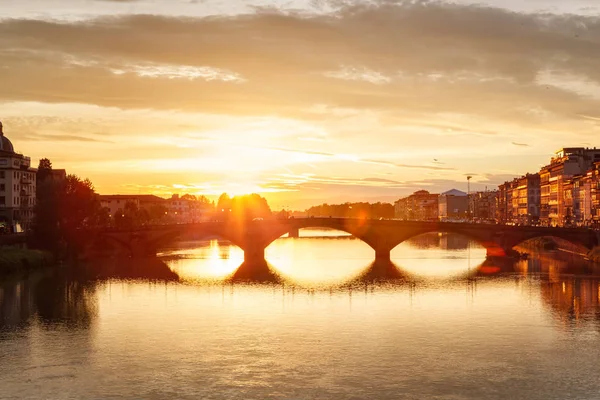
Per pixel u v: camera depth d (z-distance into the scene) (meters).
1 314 124.69
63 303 135.75
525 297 141.62
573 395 80.19
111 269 192.12
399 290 154.25
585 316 121.31
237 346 101.88
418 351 98.38
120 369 90.62
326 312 127.25
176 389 82.88
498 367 90.62
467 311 127.00
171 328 113.44
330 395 80.56
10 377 87.44
